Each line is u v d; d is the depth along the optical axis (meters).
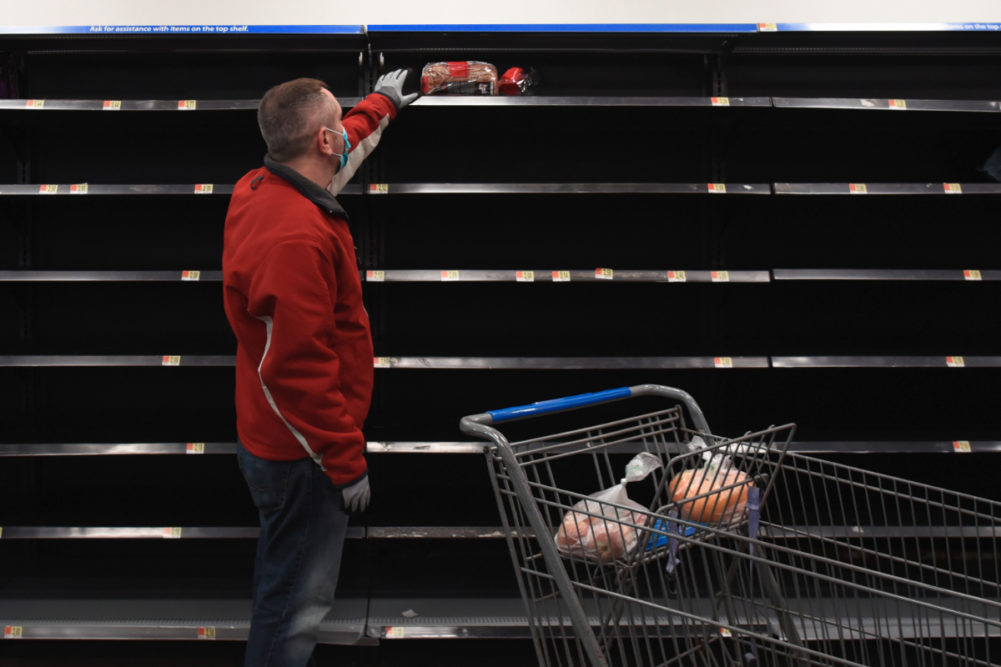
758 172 3.28
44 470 3.17
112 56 3.20
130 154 3.23
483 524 2.76
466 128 3.16
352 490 1.65
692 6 3.27
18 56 3.15
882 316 3.28
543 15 3.28
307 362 1.58
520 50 3.12
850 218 3.29
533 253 3.25
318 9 3.25
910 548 2.96
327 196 1.70
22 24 3.18
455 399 3.23
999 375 3.23
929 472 3.17
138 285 3.10
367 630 2.53
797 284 3.22
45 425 3.01
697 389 3.25
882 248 3.29
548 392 3.24
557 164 3.25
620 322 3.26
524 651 2.69
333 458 1.63
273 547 1.74
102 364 2.72
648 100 2.75
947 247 3.29
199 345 3.15
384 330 3.22
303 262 1.58
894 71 3.29
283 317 1.56
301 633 1.73
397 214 3.23
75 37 2.74
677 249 3.27
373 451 2.71
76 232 3.22
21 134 3.16
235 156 3.24
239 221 1.73
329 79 3.23
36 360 2.72
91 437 2.80
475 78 2.88
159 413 3.23
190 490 3.14
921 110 2.77
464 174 3.23
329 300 1.63
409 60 3.19
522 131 3.22
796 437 2.86
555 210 3.25
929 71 3.30
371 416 3.16
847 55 3.27
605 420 3.24
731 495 1.51
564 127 3.14
